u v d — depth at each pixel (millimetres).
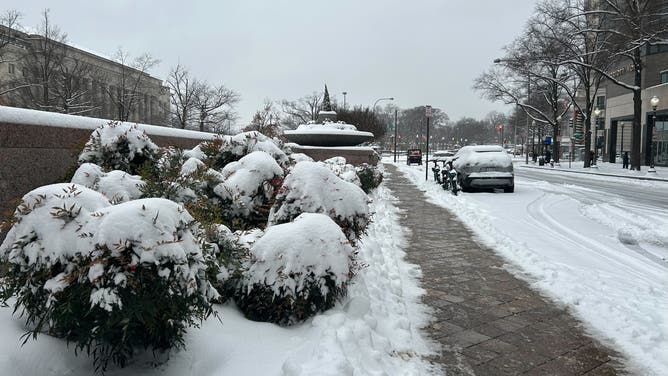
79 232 2834
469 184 17375
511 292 5824
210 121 55406
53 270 2791
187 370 3094
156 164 5234
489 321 4895
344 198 5113
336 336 3539
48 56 37625
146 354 3213
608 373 3844
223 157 6926
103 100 49781
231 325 3684
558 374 3811
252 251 4113
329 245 4086
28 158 4816
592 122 69250
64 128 5395
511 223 10609
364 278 5383
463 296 5660
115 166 5059
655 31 31125
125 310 2709
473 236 9250
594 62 37875
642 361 4051
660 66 43219
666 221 11672
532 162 60688
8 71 41969
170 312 2857
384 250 7371
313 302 4012
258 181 5719
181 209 3125
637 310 5133
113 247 2711
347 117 42750
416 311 5141
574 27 33781
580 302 5414
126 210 2867
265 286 3932
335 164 11305
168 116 67938
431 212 12445
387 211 11828
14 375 2645
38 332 2988
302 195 4980
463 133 143375
